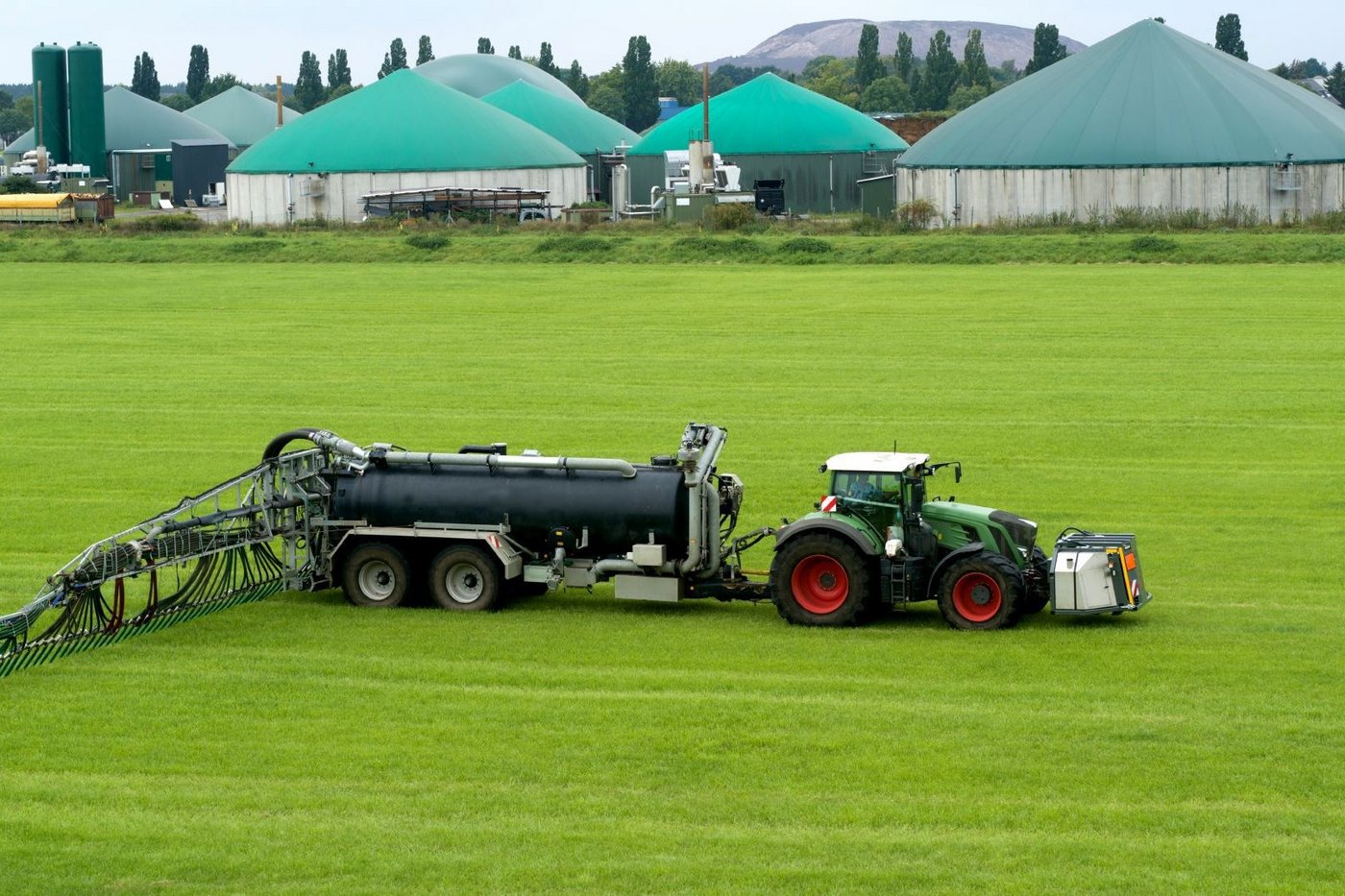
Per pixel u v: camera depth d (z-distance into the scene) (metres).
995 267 172.50
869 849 33.22
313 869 32.66
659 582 52.38
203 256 196.12
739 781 36.97
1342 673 44.75
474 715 41.91
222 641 49.81
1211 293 144.75
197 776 37.81
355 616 52.94
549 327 131.00
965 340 120.12
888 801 35.72
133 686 45.00
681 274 171.12
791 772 37.47
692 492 51.66
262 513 53.84
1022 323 128.50
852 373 106.19
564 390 100.69
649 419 90.62
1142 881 31.62
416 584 54.38
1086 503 69.94
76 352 119.75
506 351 118.12
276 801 36.22
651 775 37.47
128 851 33.56
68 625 48.81
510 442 84.19
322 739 40.25
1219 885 31.39
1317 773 37.00
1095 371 105.62
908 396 97.38
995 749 38.78
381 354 117.00
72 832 34.56
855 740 39.50
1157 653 46.94
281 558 56.50
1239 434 85.00
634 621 51.84
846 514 51.00
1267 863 32.31
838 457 52.00
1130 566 50.50
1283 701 42.19
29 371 111.31
